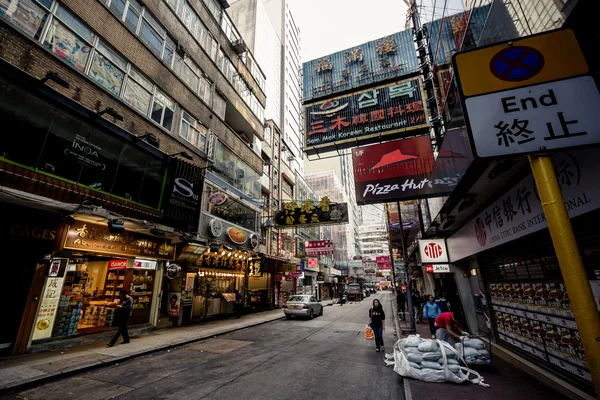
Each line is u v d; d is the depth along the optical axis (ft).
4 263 22.04
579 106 7.87
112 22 30.55
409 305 36.29
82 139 25.59
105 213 24.77
